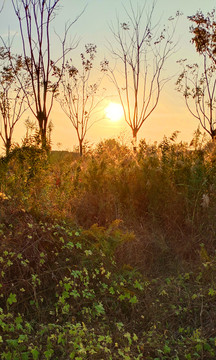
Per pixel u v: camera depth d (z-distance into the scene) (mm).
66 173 5836
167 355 3070
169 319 3482
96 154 7461
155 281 3908
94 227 4156
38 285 3545
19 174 5277
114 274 3785
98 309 3293
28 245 3664
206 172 5398
